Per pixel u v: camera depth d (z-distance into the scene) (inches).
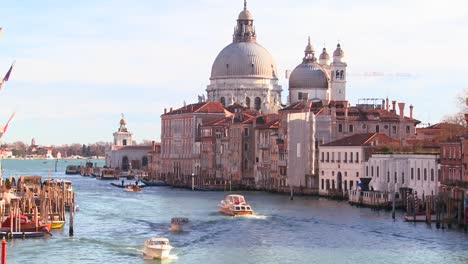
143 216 5792.3
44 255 4052.7
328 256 4050.2
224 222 5359.3
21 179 7076.8
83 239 4542.3
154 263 3885.3
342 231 4862.2
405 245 4325.8
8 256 4010.8
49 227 4675.2
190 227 5098.4
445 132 6756.9
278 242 4468.5
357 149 7249.0
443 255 4042.8
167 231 4921.3
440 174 5674.2
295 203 6879.9
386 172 6510.8
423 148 6771.7
